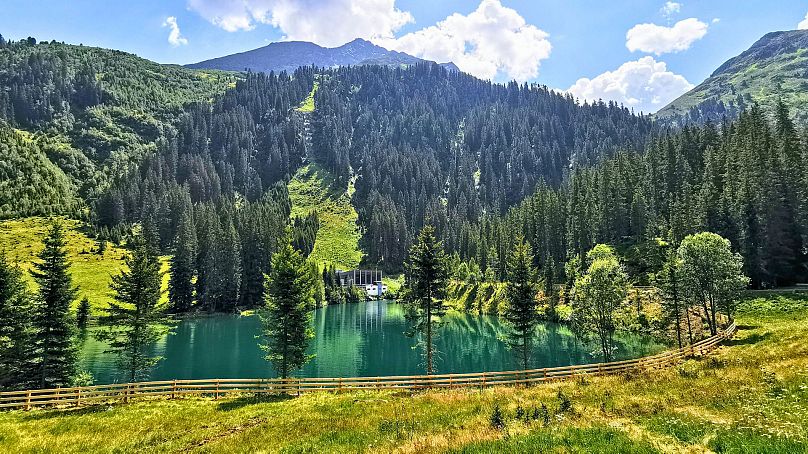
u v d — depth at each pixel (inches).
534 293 2022.6
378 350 3176.7
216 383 1398.9
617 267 2484.0
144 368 1987.0
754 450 466.0
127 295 1908.2
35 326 1663.4
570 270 3786.9
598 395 951.0
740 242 3223.4
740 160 3865.7
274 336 1868.8
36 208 6363.2
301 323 1866.4
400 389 1414.9
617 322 2508.6
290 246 1932.8
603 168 5989.2
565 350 2856.8
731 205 3356.3
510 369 2476.6
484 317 4475.9
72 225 6156.5
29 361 1667.1
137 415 1112.8
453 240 7440.9
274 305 1847.9
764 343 1537.9
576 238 4881.9
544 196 5777.6
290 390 1432.1
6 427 999.6
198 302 4749.0
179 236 5036.9
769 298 2640.3
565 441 524.1
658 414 687.7
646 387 998.4
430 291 1846.7
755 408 681.6
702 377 1031.6
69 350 1733.5
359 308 5797.2
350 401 1184.2
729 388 859.4
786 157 3373.5
